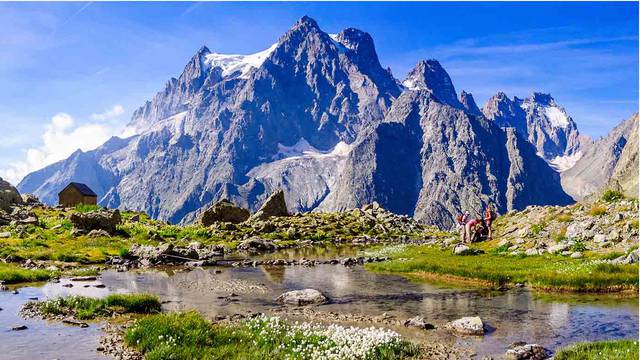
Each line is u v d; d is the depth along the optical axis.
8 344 20.97
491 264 45.19
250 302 31.64
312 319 26.92
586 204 59.25
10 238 60.72
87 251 55.28
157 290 35.72
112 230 72.06
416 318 25.83
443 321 26.45
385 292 35.38
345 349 19.56
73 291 33.91
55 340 21.56
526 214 66.38
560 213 59.44
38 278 38.75
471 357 20.33
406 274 44.84
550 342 22.56
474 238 64.81
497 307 29.77
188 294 34.28
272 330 22.61
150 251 54.94
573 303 30.55
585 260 43.06
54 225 74.69
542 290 35.09
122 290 35.19
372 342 20.58
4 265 44.44
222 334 21.62
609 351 19.33
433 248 65.94
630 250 42.84
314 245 83.38
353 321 26.48
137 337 21.06
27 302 29.16
